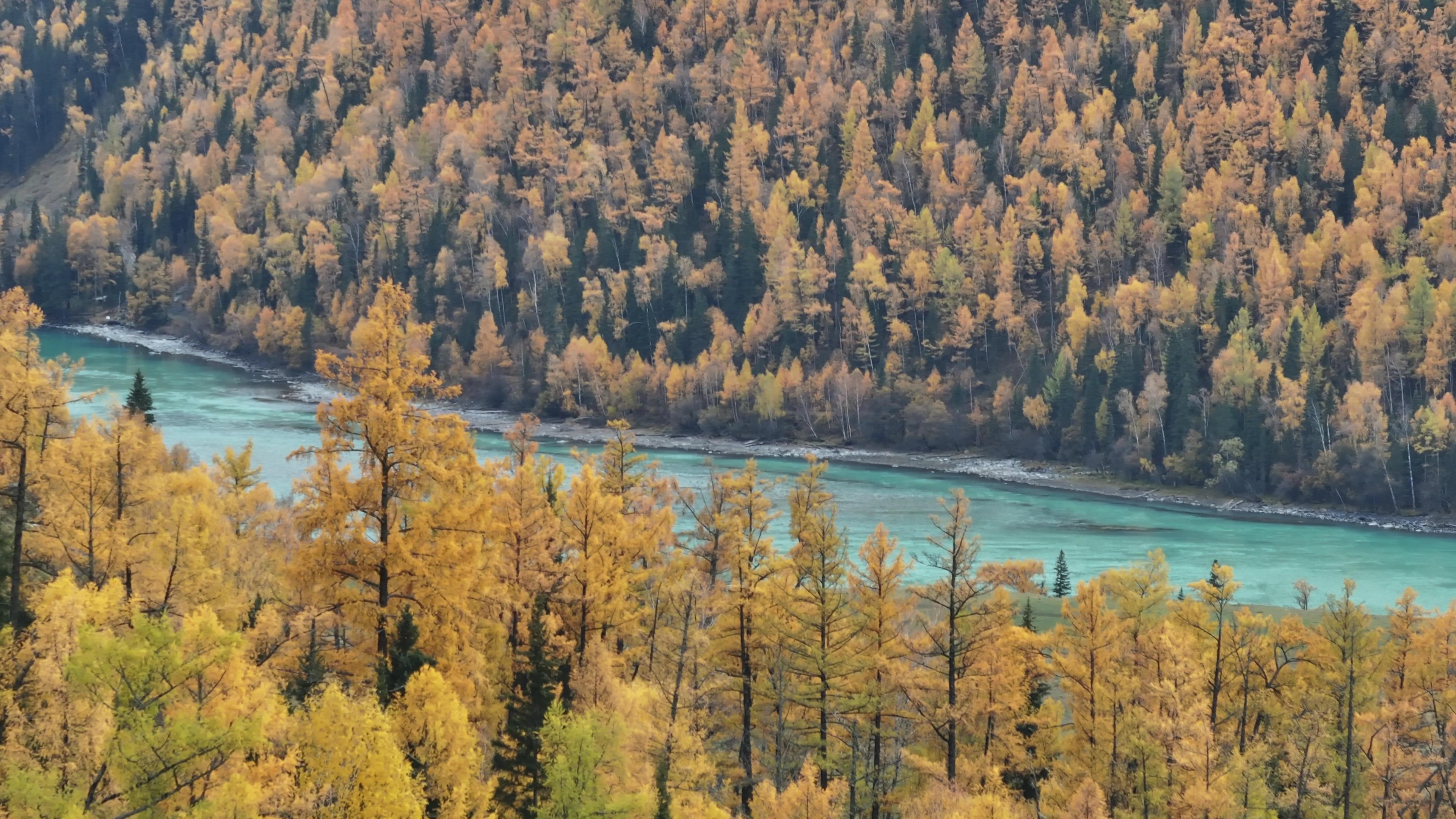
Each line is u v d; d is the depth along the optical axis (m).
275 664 29.64
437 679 26.67
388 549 30.78
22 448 30.05
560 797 28.53
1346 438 155.00
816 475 44.16
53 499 30.84
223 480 51.94
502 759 30.28
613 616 39.44
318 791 23.70
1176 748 41.84
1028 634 47.41
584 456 67.25
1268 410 161.00
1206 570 117.31
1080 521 142.38
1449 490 145.00
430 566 30.91
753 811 37.62
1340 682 52.94
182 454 77.25
